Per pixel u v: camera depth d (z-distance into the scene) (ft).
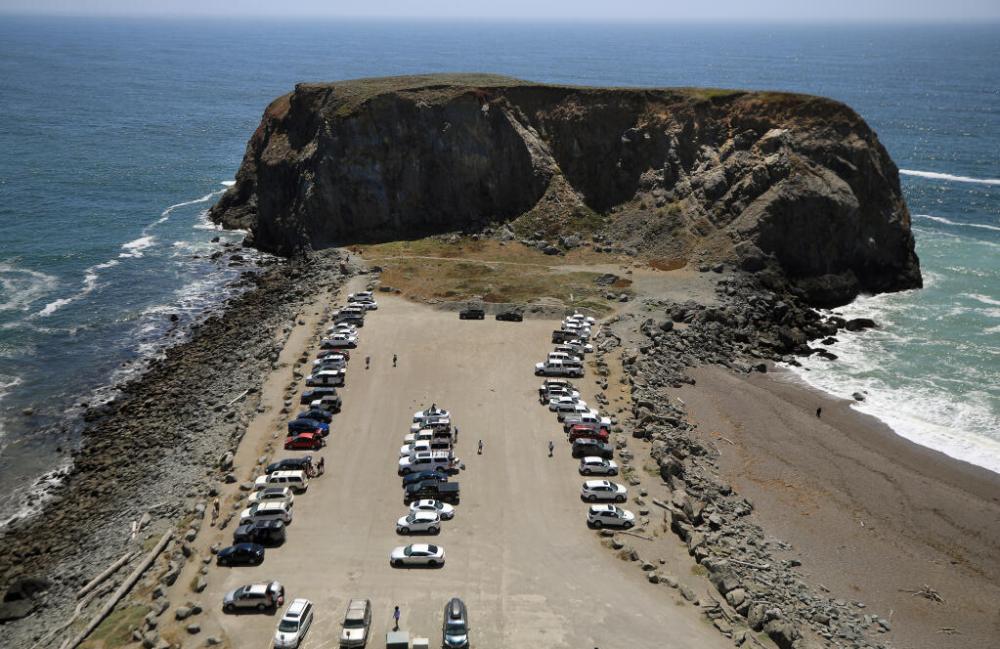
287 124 471.21
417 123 425.69
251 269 408.67
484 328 308.60
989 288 380.99
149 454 233.35
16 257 415.23
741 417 256.73
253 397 253.85
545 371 269.03
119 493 215.10
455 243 402.72
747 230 368.68
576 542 183.93
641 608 163.53
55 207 514.68
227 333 321.73
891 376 290.97
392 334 300.81
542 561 177.06
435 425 227.61
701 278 356.38
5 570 189.88
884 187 385.29
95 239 451.94
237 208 497.46
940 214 513.86
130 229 474.90
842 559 190.49
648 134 418.92
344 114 420.77
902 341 321.93
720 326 316.19
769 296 342.44
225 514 192.34
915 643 163.94
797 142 384.27
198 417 251.19
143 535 189.57
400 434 230.89
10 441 249.96
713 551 183.62
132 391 279.28
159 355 309.42
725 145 399.85
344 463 214.90
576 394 250.78
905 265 382.42
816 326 328.08
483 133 428.56
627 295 339.16
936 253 431.84
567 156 433.89
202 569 172.24
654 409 249.34
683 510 196.03
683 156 408.87
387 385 260.42
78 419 262.26
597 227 407.64
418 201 424.87
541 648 152.05
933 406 269.23
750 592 170.09
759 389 277.44
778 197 368.07
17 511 215.72
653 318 317.63
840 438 246.88
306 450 221.05
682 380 277.23
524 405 249.34
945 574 187.83
